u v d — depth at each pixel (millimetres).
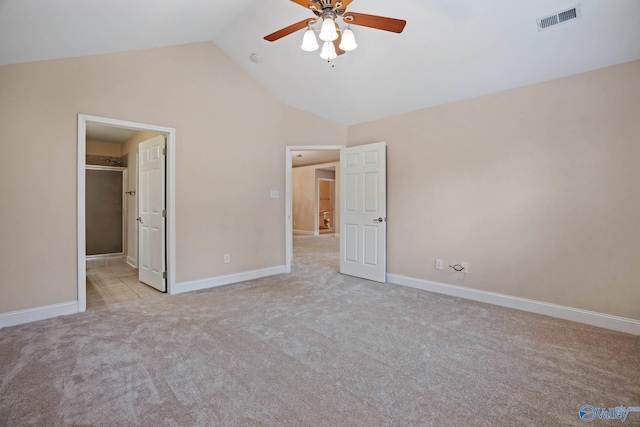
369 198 4488
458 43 2953
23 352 2324
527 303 3211
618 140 2703
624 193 2691
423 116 3977
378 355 2314
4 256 2781
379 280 4387
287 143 4891
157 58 3631
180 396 1819
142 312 3193
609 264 2768
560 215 3004
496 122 3377
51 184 2996
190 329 2773
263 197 4664
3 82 2750
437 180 3861
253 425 1587
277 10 3225
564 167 2969
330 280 4496
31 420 1604
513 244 3291
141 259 4406
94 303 3475
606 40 2537
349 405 1748
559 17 2484
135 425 1579
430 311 3227
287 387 1916
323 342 2523
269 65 4094
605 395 1827
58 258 3049
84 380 1970
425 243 3994
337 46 2699
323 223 12328
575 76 2889
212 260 4160
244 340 2557
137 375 2033
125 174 6023
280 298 3670
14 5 2076
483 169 3480
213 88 4109
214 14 3264
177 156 3822
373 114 4391
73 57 3086
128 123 3424
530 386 1919
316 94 4363
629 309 2688
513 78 3137
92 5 2381
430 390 1886
